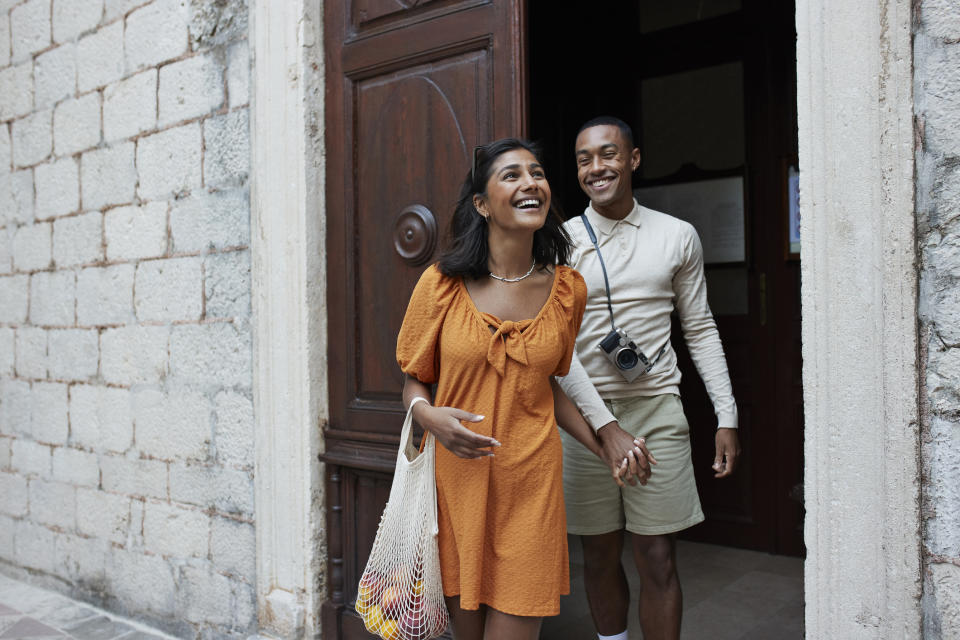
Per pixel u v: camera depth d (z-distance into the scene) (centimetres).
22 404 407
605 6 426
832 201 177
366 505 280
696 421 399
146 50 341
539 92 440
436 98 264
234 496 308
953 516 164
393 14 275
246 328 305
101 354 363
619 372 221
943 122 165
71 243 378
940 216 165
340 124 289
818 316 180
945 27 164
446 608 179
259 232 298
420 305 179
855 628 176
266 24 295
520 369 169
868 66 172
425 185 268
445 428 163
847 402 176
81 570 373
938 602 166
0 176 419
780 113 370
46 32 389
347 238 287
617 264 224
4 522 417
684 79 404
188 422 325
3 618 352
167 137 333
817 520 181
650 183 415
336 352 289
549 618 311
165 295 334
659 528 218
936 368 166
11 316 414
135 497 347
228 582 310
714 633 288
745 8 381
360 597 179
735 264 386
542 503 169
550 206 183
